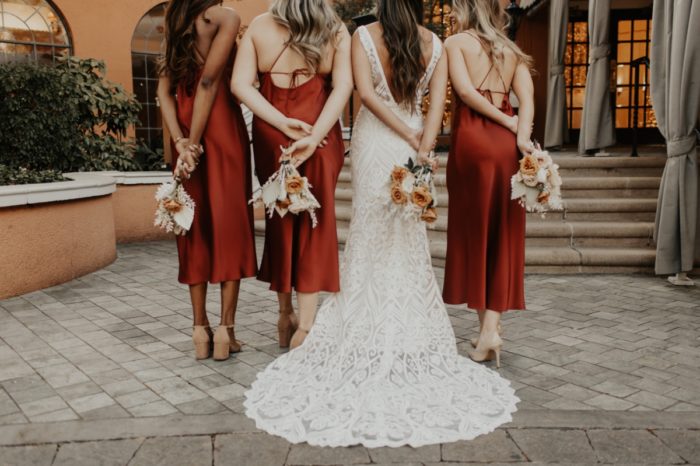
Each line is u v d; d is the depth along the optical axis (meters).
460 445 2.62
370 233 3.47
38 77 7.20
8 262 5.11
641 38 11.34
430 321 3.53
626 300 4.98
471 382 3.21
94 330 4.26
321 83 3.43
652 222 6.42
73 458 2.54
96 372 3.47
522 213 3.52
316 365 3.38
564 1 9.38
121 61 10.43
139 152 9.73
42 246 5.42
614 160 7.02
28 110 7.18
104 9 10.20
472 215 3.48
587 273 5.94
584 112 7.75
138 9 10.52
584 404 3.04
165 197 3.40
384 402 2.96
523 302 3.56
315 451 2.58
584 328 4.26
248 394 3.10
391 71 3.35
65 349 3.87
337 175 3.54
